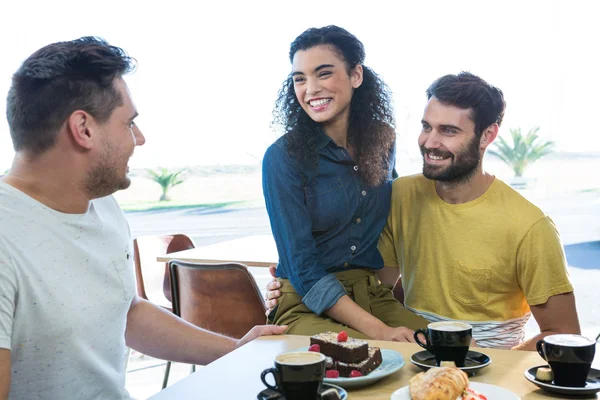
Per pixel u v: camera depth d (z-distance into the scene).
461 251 1.89
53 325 1.21
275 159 1.92
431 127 1.83
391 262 2.10
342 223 1.95
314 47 1.88
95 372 1.30
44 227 1.22
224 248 3.24
